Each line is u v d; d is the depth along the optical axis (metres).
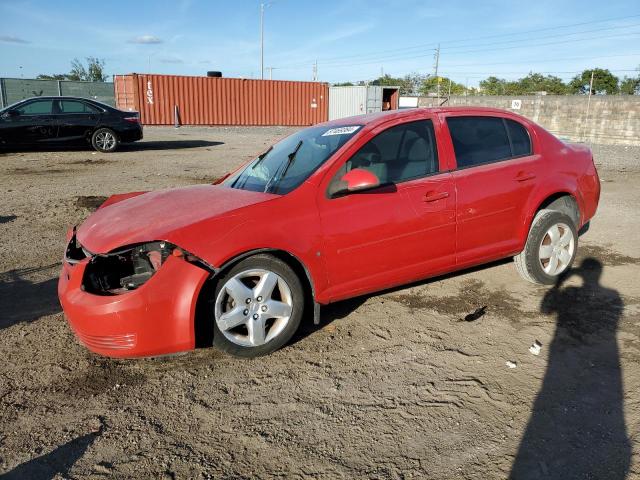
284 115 33.84
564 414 2.87
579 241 6.26
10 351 3.61
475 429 2.76
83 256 3.62
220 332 3.33
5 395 3.10
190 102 30.58
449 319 4.09
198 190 4.18
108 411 2.96
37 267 5.31
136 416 2.91
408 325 4.00
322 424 2.83
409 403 3.00
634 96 31.27
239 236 3.29
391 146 3.99
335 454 2.59
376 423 2.83
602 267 5.26
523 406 2.95
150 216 3.54
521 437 2.69
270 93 33.00
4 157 14.02
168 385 3.22
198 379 3.29
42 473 2.47
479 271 5.15
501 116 4.59
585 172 4.94
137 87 29.11
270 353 3.57
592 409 2.91
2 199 8.59
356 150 3.82
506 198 4.34
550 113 34.97
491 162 4.38
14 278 5.00
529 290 4.66
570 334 3.81
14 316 4.17
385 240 3.81
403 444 2.65
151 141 19.91
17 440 2.71
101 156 14.61
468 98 38.50
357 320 4.09
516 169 4.43
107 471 2.49
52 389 3.17
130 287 3.20
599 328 3.90
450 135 4.25
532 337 3.78
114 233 3.37
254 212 3.42
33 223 7.08
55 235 6.50
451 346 3.67
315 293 3.62
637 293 4.56
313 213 3.56
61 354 3.58
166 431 2.79
